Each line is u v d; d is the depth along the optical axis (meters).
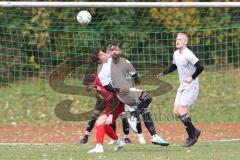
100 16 57.88
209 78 57.56
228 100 56.59
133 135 46.47
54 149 36.69
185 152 34.44
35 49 57.50
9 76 56.78
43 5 43.06
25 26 56.84
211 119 52.88
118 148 35.50
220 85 57.44
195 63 36.28
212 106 55.38
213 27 58.59
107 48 37.69
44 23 57.34
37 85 57.00
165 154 33.50
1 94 56.59
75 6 42.97
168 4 43.00
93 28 57.72
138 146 38.09
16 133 47.62
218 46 58.81
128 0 64.31
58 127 50.34
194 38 58.34
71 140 44.44
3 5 42.97
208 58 58.22
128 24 58.09
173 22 58.50
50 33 57.34
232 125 51.09
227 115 54.03
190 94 36.97
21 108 54.62
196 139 37.31
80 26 57.56
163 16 58.66
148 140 43.75
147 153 34.00
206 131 48.41
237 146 37.72
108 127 35.00
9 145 39.66
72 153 34.25
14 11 56.59
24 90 56.66
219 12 58.88
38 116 53.00
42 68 57.34
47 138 45.38
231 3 43.25
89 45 56.94
